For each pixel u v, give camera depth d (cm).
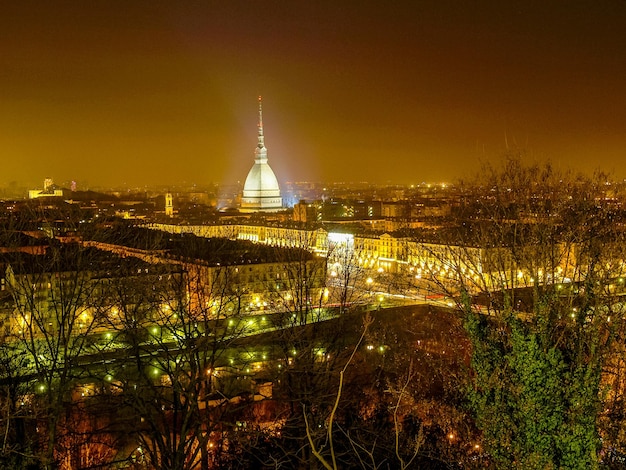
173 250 12875
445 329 8450
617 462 2931
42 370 5841
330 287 10525
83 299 7381
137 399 4438
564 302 3566
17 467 4009
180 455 3956
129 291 7650
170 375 4500
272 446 5038
